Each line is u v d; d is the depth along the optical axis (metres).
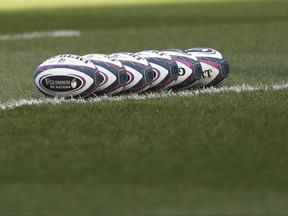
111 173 16.25
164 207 14.39
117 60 23.00
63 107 21.41
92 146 18.03
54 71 22.31
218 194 15.00
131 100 22.30
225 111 20.73
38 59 34.06
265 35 42.28
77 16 57.34
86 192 15.23
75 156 17.38
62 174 16.27
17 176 16.22
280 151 17.45
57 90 22.39
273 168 16.42
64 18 56.03
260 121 19.72
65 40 41.84
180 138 18.45
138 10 61.12
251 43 39.09
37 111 21.12
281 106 21.34
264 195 14.94
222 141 18.19
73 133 19.03
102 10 61.84
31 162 17.06
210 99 22.30
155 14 57.53
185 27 47.25
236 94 23.16
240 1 67.56
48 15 58.66
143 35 43.38
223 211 14.16
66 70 22.28
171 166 16.59
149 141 18.28
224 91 23.80
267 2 66.06
